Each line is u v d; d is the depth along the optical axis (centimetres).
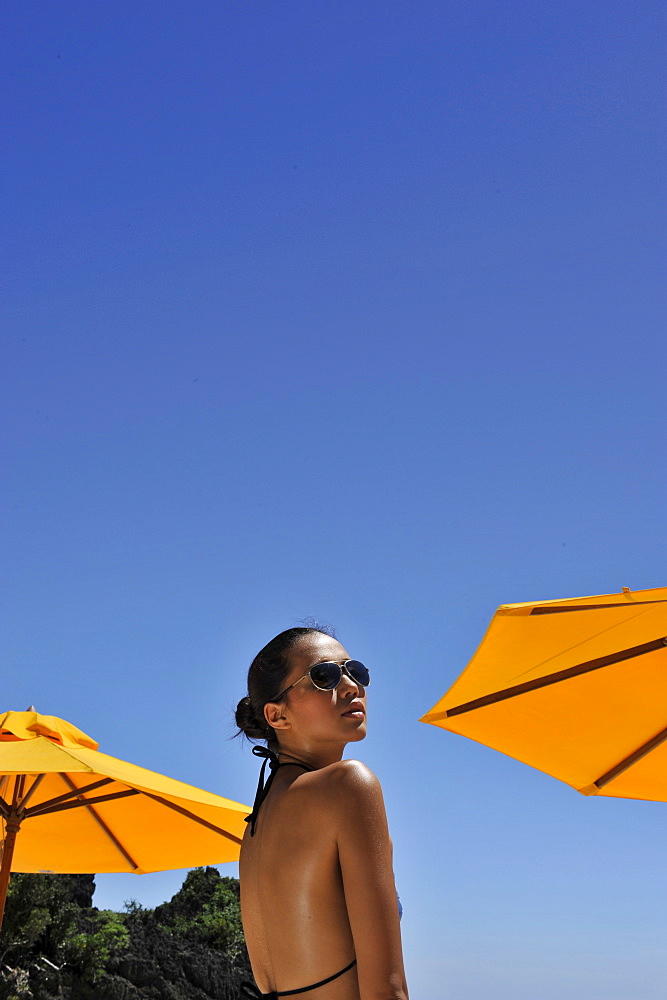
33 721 668
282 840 164
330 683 184
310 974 155
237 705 203
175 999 2716
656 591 420
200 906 3281
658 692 478
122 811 760
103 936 2723
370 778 159
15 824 704
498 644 461
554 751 503
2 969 2386
